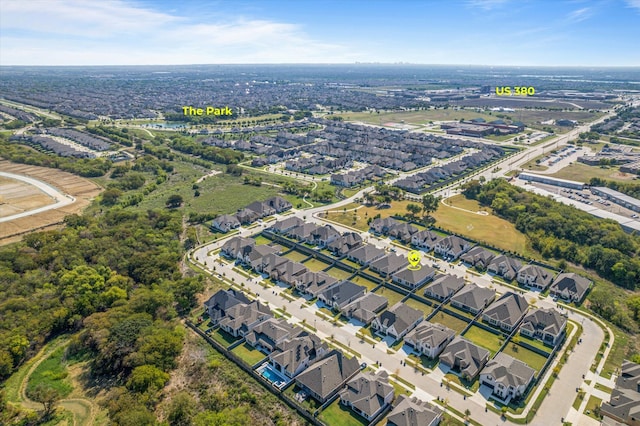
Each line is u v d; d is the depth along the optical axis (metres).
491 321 139.75
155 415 105.12
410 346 129.38
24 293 147.88
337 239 195.88
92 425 102.69
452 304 150.88
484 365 119.38
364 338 133.50
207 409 106.56
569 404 105.38
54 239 188.38
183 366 122.50
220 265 181.75
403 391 111.06
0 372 117.25
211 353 127.69
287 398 108.50
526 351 126.56
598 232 192.50
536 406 105.06
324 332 136.62
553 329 128.12
